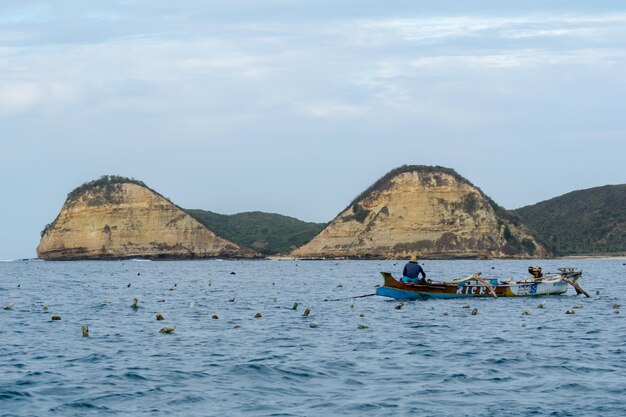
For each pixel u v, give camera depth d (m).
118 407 20.73
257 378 24.30
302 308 48.00
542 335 34.22
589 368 25.94
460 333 34.94
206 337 33.59
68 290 69.81
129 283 79.75
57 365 26.47
